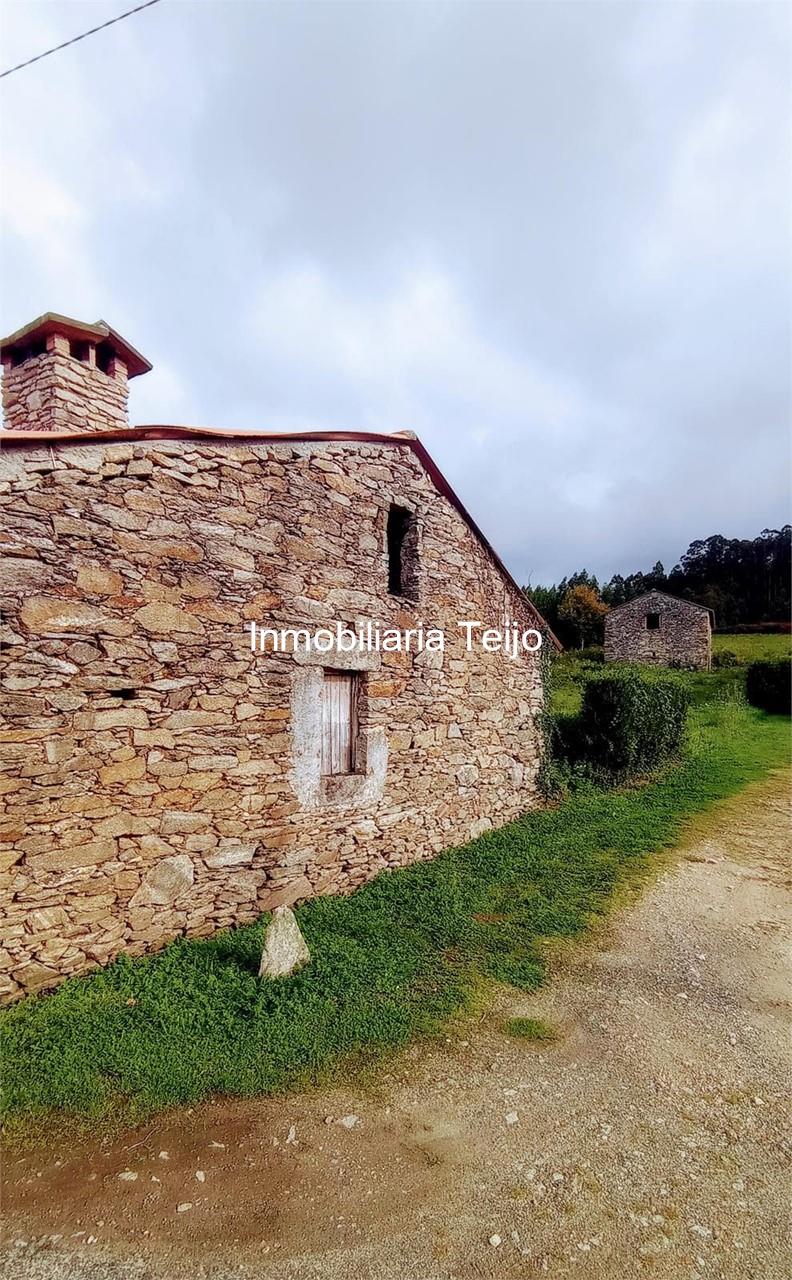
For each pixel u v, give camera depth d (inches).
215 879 201.8
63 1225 101.7
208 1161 115.4
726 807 389.7
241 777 209.0
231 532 208.1
